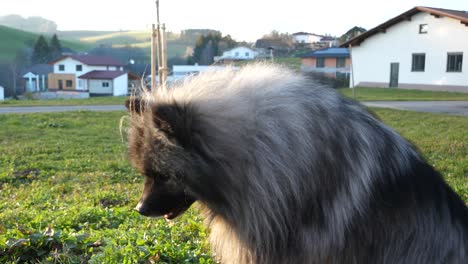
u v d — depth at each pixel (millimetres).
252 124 2975
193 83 3156
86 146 11977
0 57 79312
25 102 27047
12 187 7977
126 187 7719
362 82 39688
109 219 5430
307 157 2947
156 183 3199
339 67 42250
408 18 35750
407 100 25578
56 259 4004
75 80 62812
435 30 34438
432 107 21172
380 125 3291
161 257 4121
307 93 3115
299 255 3070
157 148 3039
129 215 5555
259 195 2963
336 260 3088
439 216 3227
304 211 3008
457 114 18109
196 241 4582
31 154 10852
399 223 3127
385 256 3123
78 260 4070
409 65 36250
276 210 2975
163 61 13719
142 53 79125
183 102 2977
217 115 2951
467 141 11469
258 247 3098
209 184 2982
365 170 3039
